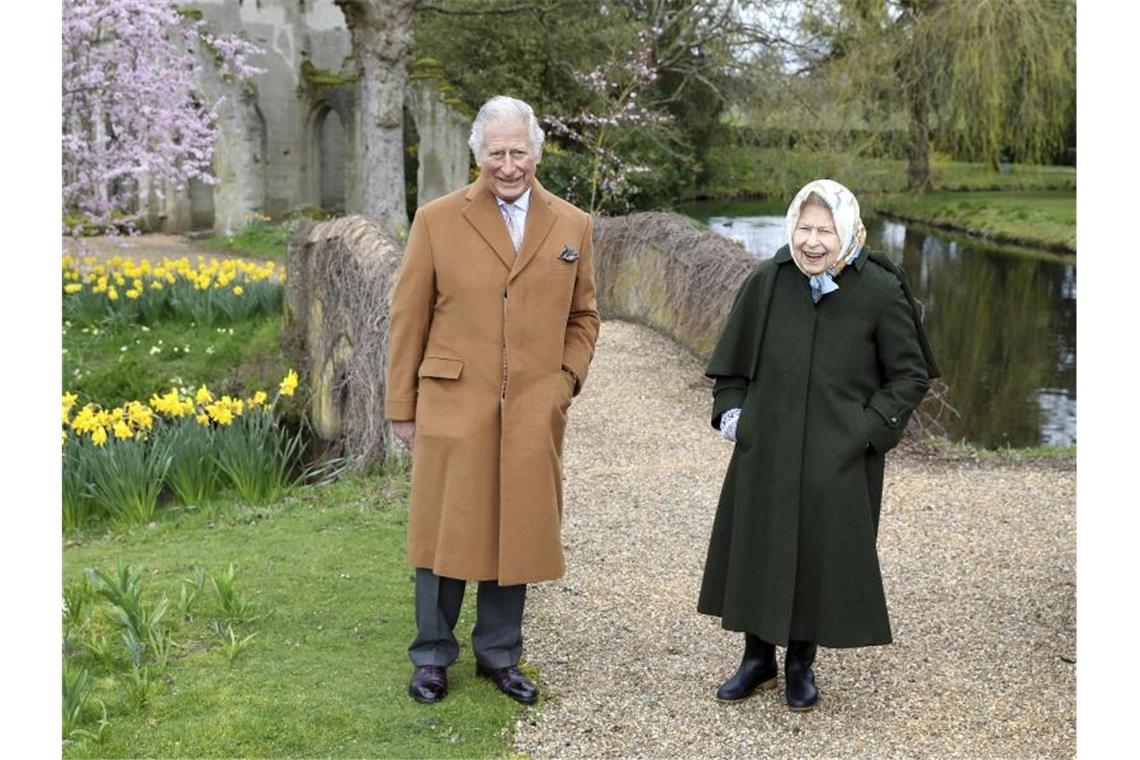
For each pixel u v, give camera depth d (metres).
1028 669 4.00
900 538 5.57
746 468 3.63
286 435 7.25
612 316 12.20
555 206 3.69
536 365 3.62
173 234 22.41
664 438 7.90
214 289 11.52
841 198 3.49
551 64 21.69
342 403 7.89
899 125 22.52
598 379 9.54
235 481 6.72
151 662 3.87
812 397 3.56
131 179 13.80
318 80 23.64
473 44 22.02
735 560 3.64
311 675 3.82
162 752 3.31
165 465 6.63
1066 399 10.95
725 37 21.72
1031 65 21.14
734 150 24.62
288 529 5.70
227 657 3.93
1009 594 4.77
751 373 3.66
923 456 7.39
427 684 3.68
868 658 4.13
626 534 5.65
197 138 13.74
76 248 13.16
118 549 5.60
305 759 3.32
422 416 3.64
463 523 3.58
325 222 9.62
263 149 23.73
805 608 3.57
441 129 20.84
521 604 3.79
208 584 4.68
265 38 23.48
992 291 17.19
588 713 3.68
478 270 3.58
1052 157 33.44
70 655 3.91
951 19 21.22
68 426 7.35
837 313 3.58
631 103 19.36
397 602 4.53
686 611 4.62
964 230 24.94
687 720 3.65
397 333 3.66
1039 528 5.72
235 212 21.73
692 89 22.89
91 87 12.56
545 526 3.63
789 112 21.59
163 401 7.08
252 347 10.48
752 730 3.59
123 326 11.23
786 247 3.68
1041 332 14.20
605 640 4.30
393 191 18.17
